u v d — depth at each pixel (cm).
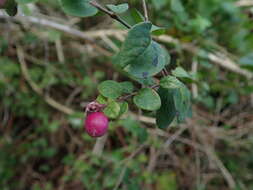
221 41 32
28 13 27
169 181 28
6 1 11
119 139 30
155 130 27
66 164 31
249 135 32
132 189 25
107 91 11
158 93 12
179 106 12
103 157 27
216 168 30
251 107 33
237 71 30
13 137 32
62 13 35
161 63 10
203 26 27
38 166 32
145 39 10
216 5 29
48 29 31
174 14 27
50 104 31
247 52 32
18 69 31
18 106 31
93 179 27
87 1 11
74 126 29
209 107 31
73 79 32
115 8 11
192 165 30
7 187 30
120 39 29
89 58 33
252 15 35
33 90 32
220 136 31
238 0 33
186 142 29
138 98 11
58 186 30
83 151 30
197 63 30
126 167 25
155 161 28
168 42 26
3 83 30
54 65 32
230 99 31
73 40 32
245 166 31
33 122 33
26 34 32
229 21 31
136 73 10
